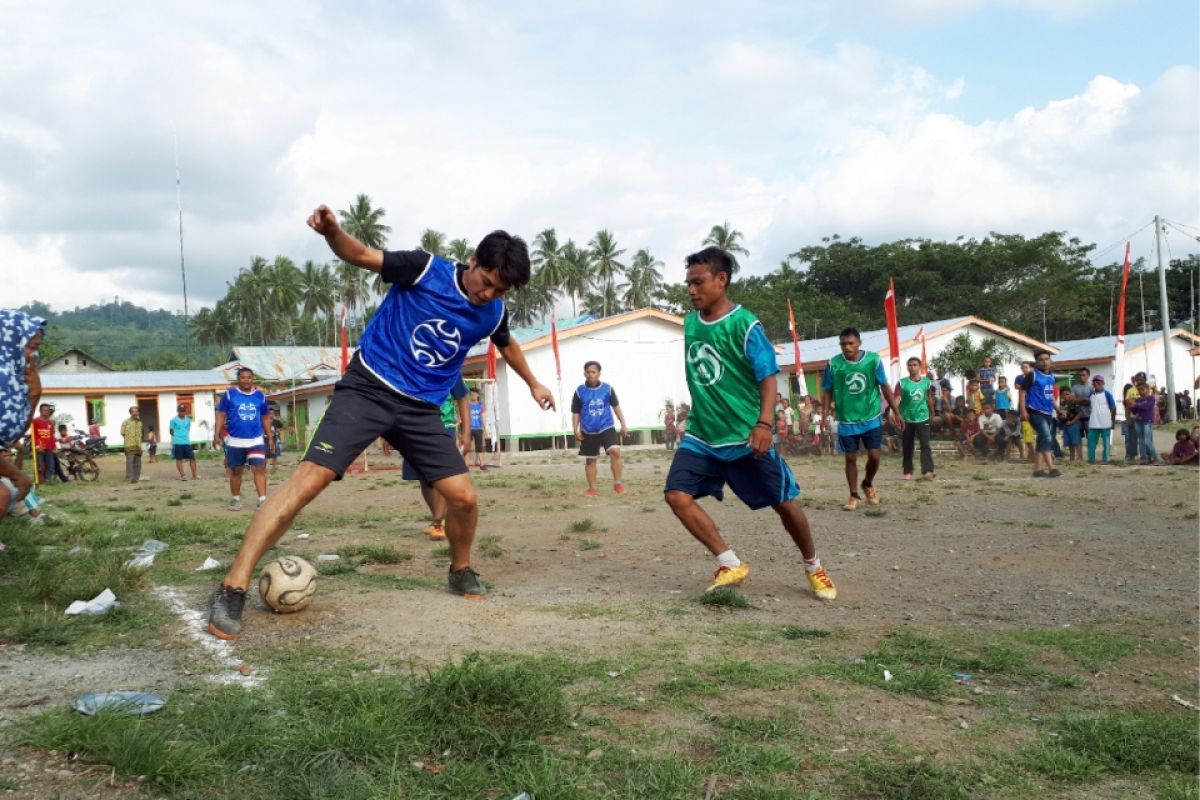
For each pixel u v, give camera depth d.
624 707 3.12
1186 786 2.60
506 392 28.05
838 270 56.00
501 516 9.59
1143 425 15.81
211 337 99.31
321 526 8.68
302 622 4.19
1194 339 37.16
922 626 4.57
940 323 34.62
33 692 3.08
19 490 4.94
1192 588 5.52
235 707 2.86
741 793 2.47
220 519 9.36
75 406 43.34
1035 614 4.87
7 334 4.69
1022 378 13.65
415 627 4.12
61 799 2.23
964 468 15.84
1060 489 11.46
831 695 3.34
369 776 2.41
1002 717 3.21
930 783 2.55
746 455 5.13
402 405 4.37
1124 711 3.34
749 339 5.03
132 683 3.21
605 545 7.38
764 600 5.15
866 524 8.52
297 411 41.41
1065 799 2.56
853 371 9.64
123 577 5.06
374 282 72.81
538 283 73.56
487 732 2.73
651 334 30.33
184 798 2.28
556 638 4.03
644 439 30.08
